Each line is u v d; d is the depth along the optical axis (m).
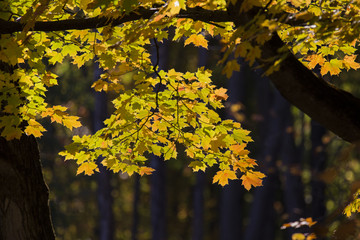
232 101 33.78
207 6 6.87
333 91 5.54
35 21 6.99
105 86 8.13
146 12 6.94
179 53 38.56
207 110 8.25
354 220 4.60
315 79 5.54
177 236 52.16
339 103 5.46
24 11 8.19
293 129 32.56
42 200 8.83
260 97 36.59
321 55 7.82
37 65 8.20
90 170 8.61
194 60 38.81
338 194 26.61
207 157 8.48
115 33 8.09
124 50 8.14
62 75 36.94
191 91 8.20
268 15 5.87
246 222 46.62
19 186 8.59
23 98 8.25
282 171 32.16
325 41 6.80
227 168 8.40
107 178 32.75
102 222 32.69
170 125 8.48
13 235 8.63
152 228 34.06
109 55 8.00
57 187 41.41
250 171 8.27
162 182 33.97
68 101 37.94
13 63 7.79
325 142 29.77
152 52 28.30
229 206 36.53
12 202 8.60
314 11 7.32
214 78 34.81
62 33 8.21
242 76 33.75
